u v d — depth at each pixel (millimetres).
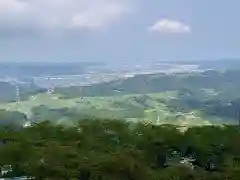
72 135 72812
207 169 65688
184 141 71812
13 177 59625
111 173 53156
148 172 55531
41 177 54375
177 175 58125
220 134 73938
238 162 64188
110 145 70875
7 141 68625
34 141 67500
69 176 53844
